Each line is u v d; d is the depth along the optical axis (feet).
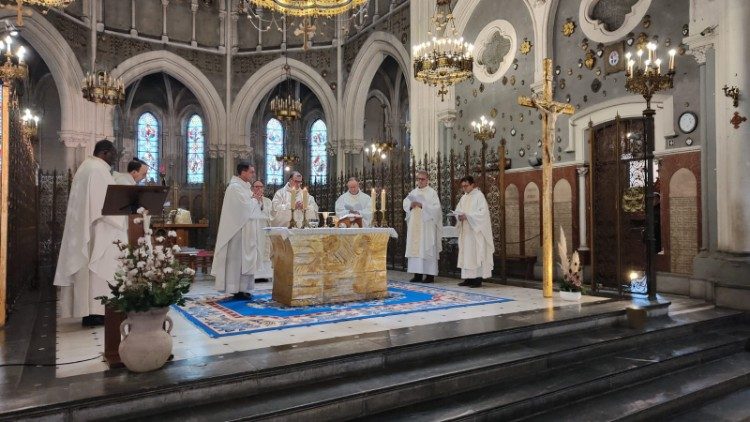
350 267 26.20
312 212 31.09
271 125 89.04
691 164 28.94
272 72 76.28
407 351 16.33
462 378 15.57
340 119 70.69
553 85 36.60
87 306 19.42
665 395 16.87
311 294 24.91
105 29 66.54
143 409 12.14
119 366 14.07
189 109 86.74
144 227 15.88
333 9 38.58
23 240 29.19
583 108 34.63
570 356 18.34
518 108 39.52
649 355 19.60
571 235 35.17
